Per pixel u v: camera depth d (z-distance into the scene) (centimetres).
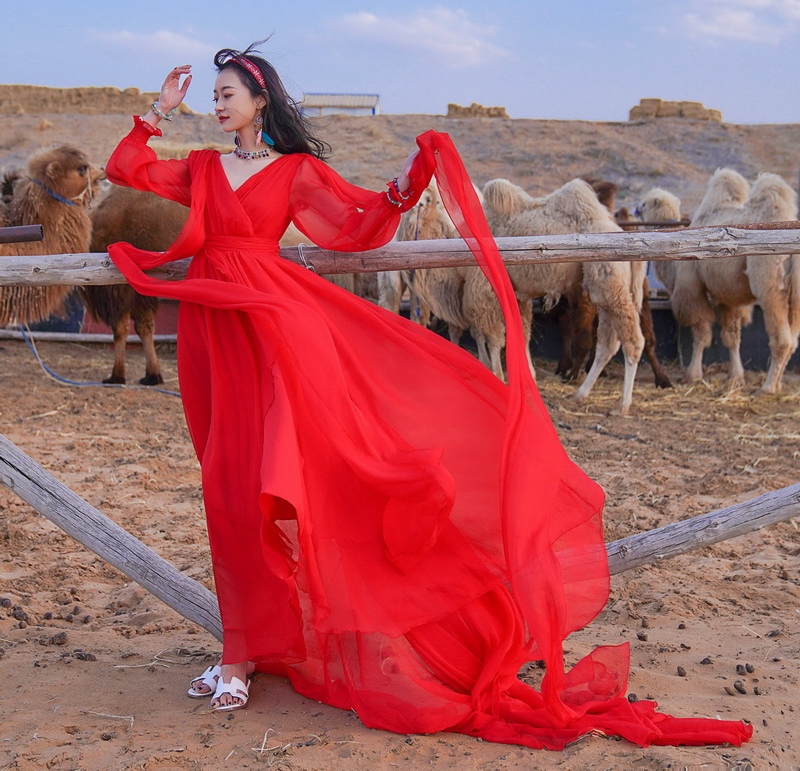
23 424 837
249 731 290
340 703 310
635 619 416
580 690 308
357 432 304
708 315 1137
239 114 334
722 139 4131
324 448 300
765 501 354
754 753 267
